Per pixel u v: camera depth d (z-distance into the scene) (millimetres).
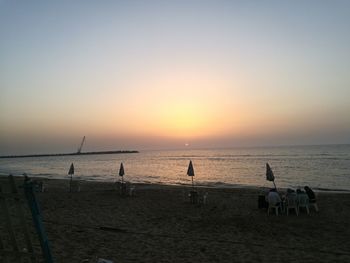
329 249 10945
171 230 13570
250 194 25375
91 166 100250
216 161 103750
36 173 71625
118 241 11695
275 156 122438
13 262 8633
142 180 48250
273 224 14664
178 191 28203
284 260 9781
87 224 14594
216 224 14711
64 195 25562
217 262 9586
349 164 69312
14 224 13539
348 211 17812
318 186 37438
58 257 9758
